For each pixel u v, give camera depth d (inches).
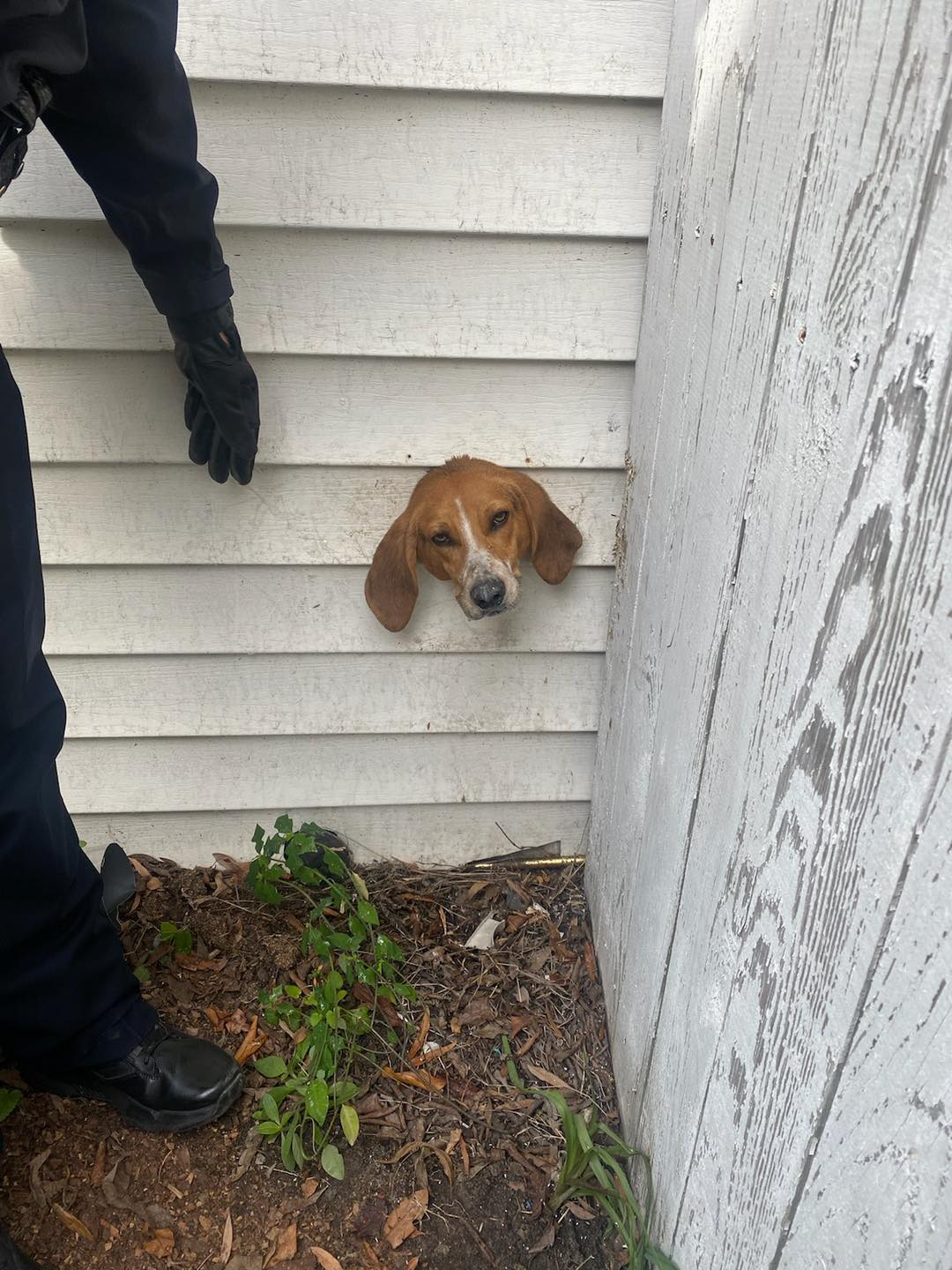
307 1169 68.8
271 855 84.4
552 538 74.4
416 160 64.0
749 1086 42.0
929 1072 26.6
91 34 43.8
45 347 68.5
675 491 57.4
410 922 87.7
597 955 83.8
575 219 65.9
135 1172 68.1
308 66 60.5
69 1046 66.0
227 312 60.2
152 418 71.7
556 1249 65.1
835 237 32.5
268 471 74.3
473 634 81.6
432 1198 67.4
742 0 43.7
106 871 81.3
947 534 25.5
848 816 31.8
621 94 61.9
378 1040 76.7
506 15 59.6
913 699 27.4
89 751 86.0
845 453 31.7
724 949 45.8
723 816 45.9
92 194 63.2
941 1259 25.8
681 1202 54.2
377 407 72.6
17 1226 64.9
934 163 25.9
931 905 26.5
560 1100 65.9
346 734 86.5
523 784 90.3
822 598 33.6
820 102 33.8
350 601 80.2
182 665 82.4
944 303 25.4
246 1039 76.0
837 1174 32.8
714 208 48.9
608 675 80.8
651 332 65.2
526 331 69.9
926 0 26.2
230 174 63.6
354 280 67.7
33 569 53.5
